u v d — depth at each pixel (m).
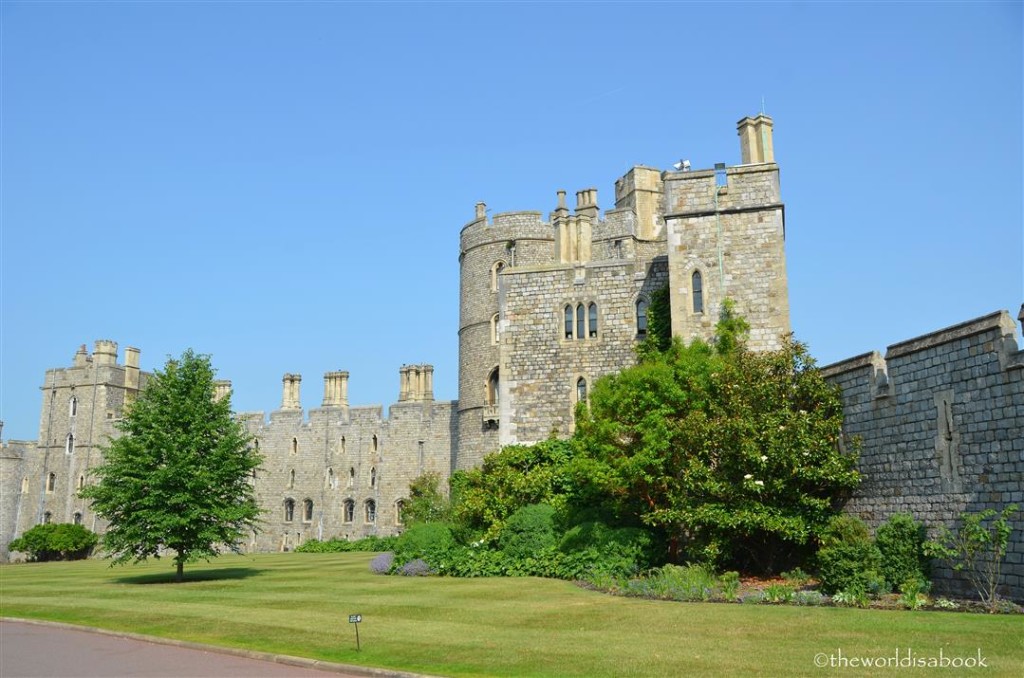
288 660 13.27
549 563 24.73
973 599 17.22
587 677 11.22
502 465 30.36
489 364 50.97
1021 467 16.52
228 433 30.69
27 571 37.28
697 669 11.33
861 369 21.80
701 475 21.89
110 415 74.94
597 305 32.53
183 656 14.06
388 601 19.38
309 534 67.81
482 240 52.53
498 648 13.22
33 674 12.80
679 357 26.09
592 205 54.66
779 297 28.16
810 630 13.70
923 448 19.34
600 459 24.67
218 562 42.22
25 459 77.31
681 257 29.09
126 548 30.08
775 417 21.66
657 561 23.58
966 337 18.09
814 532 20.67
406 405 65.56
